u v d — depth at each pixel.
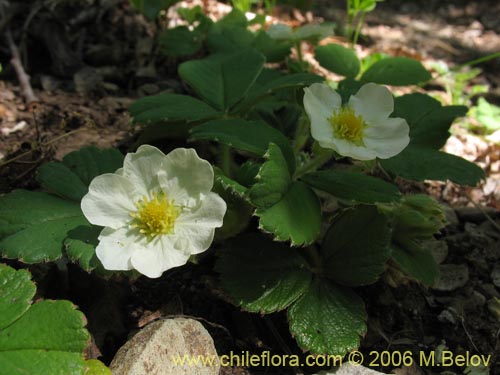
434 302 0.14
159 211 0.10
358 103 0.13
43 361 0.09
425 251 0.13
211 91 0.14
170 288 0.13
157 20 0.22
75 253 0.11
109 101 0.19
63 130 0.17
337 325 0.12
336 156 0.12
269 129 0.12
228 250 0.12
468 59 0.28
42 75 0.20
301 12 0.29
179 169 0.11
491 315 0.14
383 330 0.13
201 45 0.20
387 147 0.12
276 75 0.17
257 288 0.12
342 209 0.14
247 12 0.25
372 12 0.33
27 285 0.10
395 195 0.12
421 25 0.32
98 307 0.12
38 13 0.21
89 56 0.21
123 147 0.17
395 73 0.18
